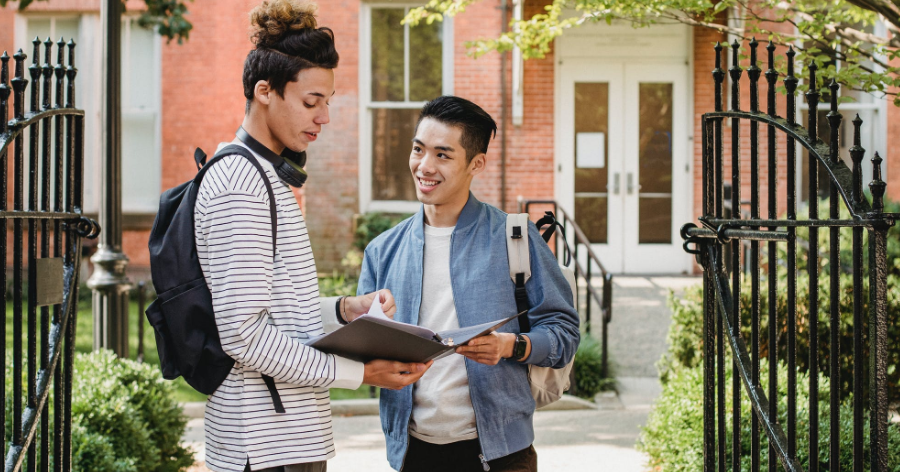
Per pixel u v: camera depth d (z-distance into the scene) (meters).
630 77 10.16
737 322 2.47
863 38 3.67
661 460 4.21
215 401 2.03
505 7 9.97
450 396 2.40
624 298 8.26
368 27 10.30
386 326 1.93
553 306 2.43
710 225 2.50
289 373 1.95
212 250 1.95
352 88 10.23
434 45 10.24
